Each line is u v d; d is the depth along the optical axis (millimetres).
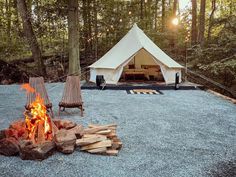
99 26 20359
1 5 21672
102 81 11203
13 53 18906
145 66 14242
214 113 7043
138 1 22250
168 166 3816
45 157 4059
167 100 8797
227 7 24281
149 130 5508
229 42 11477
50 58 18797
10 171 3648
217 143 4773
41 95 6461
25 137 4371
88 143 4359
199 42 16062
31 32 15445
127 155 4211
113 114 6852
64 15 16016
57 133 4516
